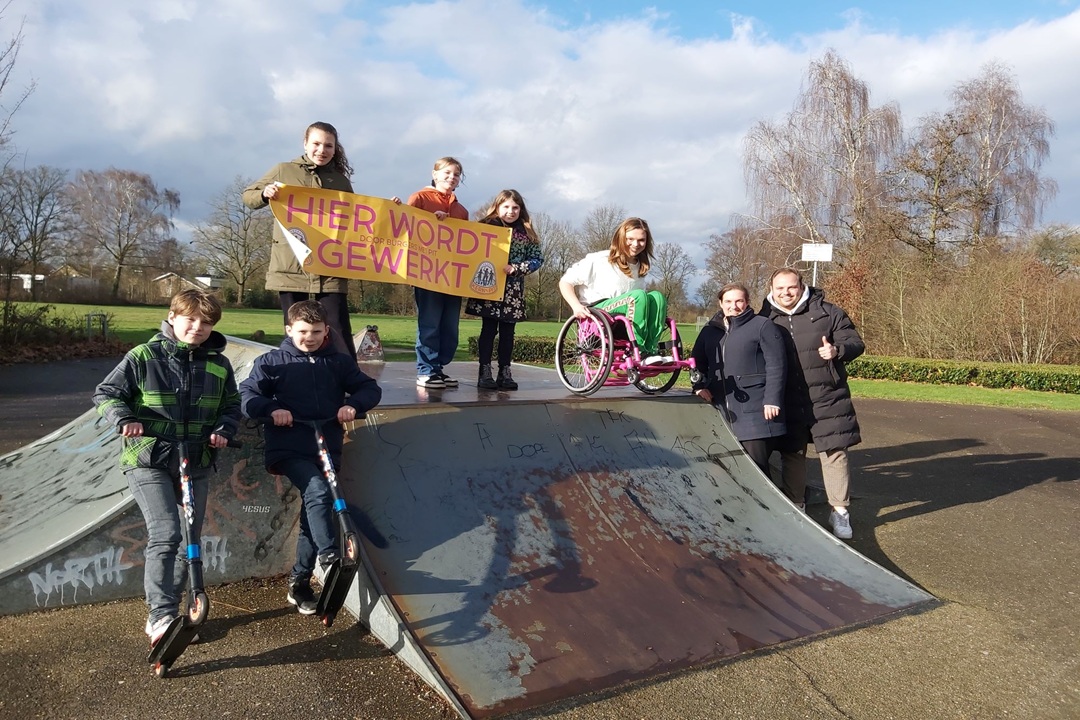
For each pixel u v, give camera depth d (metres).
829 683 3.35
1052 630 4.14
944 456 9.53
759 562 4.42
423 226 5.28
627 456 4.86
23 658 3.10
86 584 3.60
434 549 3.64
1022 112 28.59
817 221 27.55
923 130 29.45
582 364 5.63
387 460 3.99
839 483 5.71
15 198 17.02
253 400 3.38
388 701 2.95
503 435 4.51
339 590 3.28
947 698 3.30
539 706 2.95
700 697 3.14
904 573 5.07
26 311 18.78
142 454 3.13
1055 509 6.95
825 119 27.12
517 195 5.68
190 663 3.16
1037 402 15.60
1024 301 20.95
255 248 48.72
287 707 2.87
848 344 5.55
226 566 3.96
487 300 5.58
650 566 4.06
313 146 4.79
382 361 8.41
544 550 3.89
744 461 5.40
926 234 29.00
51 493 4.47
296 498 4.14
